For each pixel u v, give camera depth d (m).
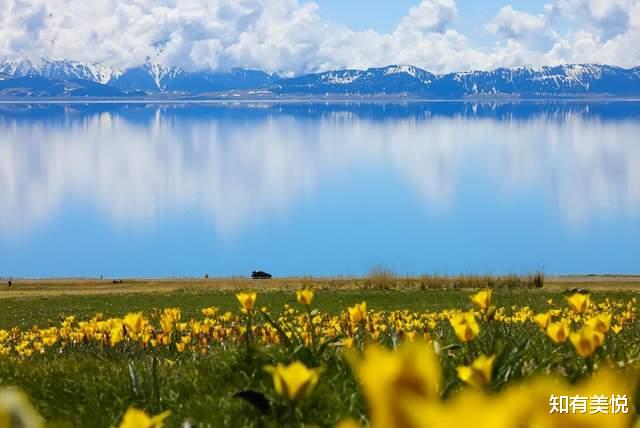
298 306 70.62
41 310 74.56
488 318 12.16
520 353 9.17
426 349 1.57
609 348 10.84
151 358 15.61
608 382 1.68
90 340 21.89
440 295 79.06
